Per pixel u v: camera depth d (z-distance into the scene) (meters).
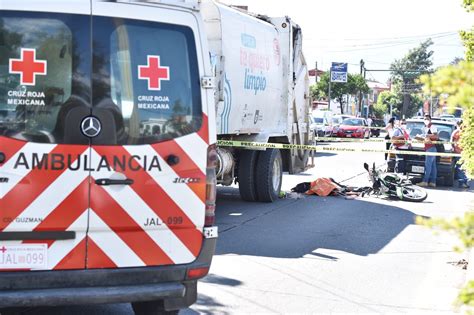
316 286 6.93
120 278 4.56
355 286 6.99
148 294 4.55
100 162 4.54
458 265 8.06
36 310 5.78
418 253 8.69
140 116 4.66
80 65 4.54
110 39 4.61
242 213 11.46
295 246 8.88
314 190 14.08
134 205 4.61
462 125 10.27
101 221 4.53
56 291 4.39
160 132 4.71
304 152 14.88
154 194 4.67
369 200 13.55
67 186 4.47
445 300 6.55
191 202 4.78
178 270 4.70
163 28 4.76
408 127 19.34
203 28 4.90
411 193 13.88
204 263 4.81
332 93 71.75
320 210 11.97
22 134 4.42
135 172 4.62
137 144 4.64
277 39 13.27
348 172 19.86
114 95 4.60
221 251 8.45
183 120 4.79
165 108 4.73
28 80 4.45
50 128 4.47
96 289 4.47
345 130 40.28
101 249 4.55
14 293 4.31
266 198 12.70
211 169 4.89
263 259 8.07
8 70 4.43
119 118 4.61
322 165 22.47
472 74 2.47
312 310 6.09
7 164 4.38
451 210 12.52
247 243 8.98
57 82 4.50
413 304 6.39
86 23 4.56
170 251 4.72
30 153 4.41
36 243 4.42
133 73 4.66
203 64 4.88
